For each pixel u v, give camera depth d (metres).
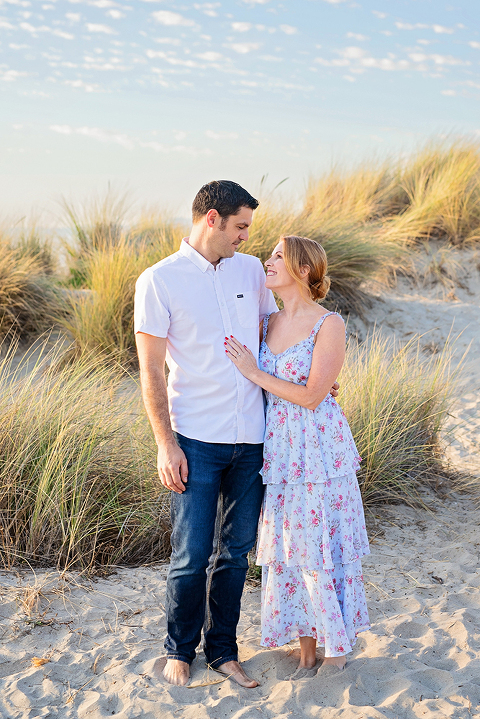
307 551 2.30
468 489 4.23
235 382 2.32
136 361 5.47
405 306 7.40
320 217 7.85
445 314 7.29
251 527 2.40
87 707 2.17
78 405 3.74
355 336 6.71
